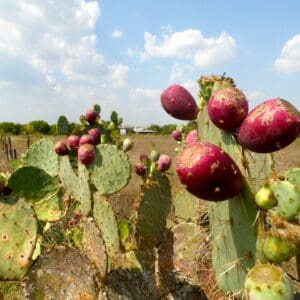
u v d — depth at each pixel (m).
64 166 0.95
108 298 0.56
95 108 1.32
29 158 1.20
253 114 0.30
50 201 0.97
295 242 0.30
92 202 0.74
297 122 0.29
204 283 0.44
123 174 0.87
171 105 0.42
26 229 0.61
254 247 0.33
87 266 0.57
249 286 0.27
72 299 0.57
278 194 0.31
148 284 0.57
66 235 0.94
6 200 0.62
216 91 0.36
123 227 0.81
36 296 0.57
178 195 0.71
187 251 0.53
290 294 0.27
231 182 0.30
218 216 0.39
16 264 0.60
